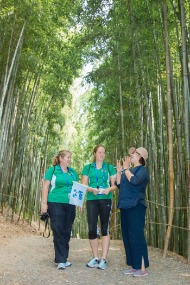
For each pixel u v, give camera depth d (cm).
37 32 792
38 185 1298
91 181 419
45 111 1170
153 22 630
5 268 394
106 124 1050
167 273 387
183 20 468
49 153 1456
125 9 689
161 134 611
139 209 373
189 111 486
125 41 719
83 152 1753
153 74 718
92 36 743
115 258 464
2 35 738
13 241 609
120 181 388
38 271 387
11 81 780
